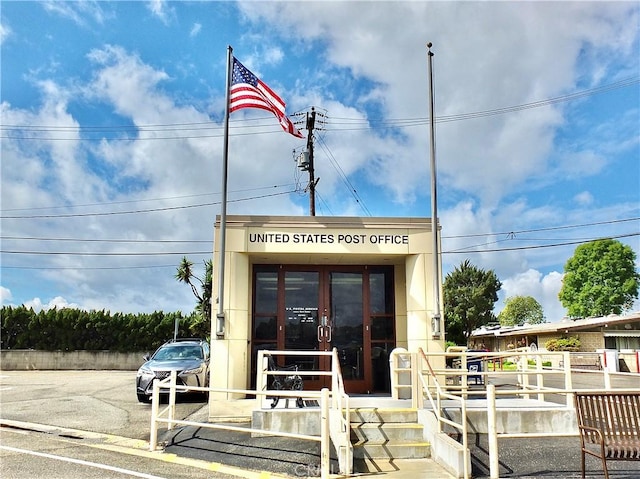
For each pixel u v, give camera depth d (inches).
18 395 686.5
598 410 299.7
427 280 493.4
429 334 485.4
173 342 706.2
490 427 315.3
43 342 1323.8
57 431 446.0
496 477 308.8
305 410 399.9
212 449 370.0
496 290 2192.4
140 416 509.0
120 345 1341.0
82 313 1346.0
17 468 318.3
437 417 356.8
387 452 358.3
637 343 1445.6
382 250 494.9
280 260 525.0
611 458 282.5
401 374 493.0
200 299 1448.1
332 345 526.0
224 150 502.9
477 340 2529.5
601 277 2272.4
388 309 538.0
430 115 534.6
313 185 1135.0
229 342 472.4
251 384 512.4
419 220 502.6
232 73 534.3
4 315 1325.0
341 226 495.8
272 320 526.0
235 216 492.4
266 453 358.6
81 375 1097.4
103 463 334.3
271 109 544.7
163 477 304.0
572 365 1327.5
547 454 347.3
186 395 607.8
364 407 403.2
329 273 540.1
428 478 309.3
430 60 548.7
